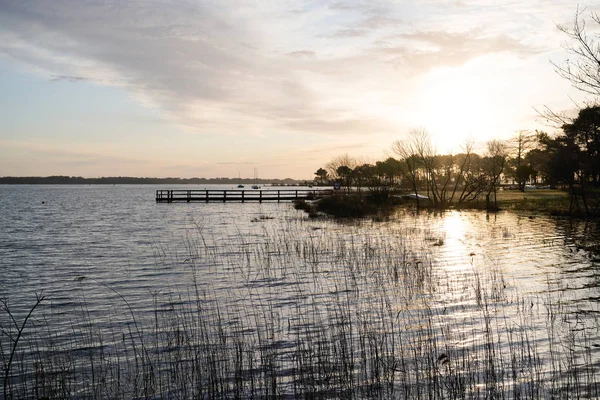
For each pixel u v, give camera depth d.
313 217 39.94
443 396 6.43
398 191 60.44
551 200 48.62
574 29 10.80
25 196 135.88
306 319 10.77
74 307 12.69
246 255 20.53
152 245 25.38
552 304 11.19
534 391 6.40
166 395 6.94
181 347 9.05
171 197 73.81
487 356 7.84
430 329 9.34
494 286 13.05
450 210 45.16
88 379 7.68
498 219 35.81
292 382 7.21
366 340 9.02
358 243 23.30
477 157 51.97
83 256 21.89
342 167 68.12
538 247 21.12
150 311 12.05
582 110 12.51
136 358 8.32
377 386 6.85
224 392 6.93
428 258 18.61
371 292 13.24
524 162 78.25
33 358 8.80
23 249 24.62
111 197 123.31
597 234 25.45
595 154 28.56
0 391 7.25
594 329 9.16
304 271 16.61
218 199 71.56
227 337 9.59
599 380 6.70
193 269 17.05
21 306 12.98
